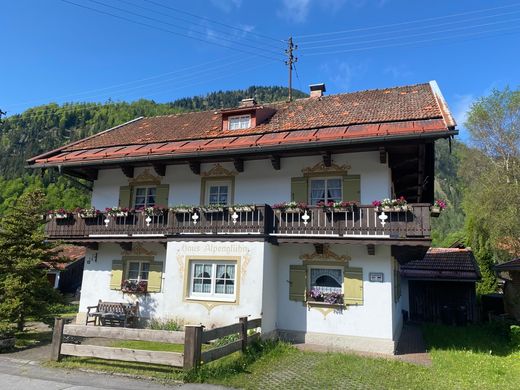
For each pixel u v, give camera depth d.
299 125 15.05
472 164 34.66
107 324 15.05
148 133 18.84
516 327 14.07
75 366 8.44
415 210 11.71
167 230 13.91
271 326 12.73
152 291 15.12
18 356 9.78
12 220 12.85
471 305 20.31
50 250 13.81
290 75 23.56
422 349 12.65
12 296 12.23
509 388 7.89
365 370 8.91
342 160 13.70
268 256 12.76
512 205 27.36
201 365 8.01
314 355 10.34
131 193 16.52
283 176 14.32
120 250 15.96
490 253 29.38
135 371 8.00
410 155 13.63
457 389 7.71
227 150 13.68
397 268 16.00
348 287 12.65
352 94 18.53
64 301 13.76
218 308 12.55
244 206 12.98
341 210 12.39
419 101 14.94
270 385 7.51
